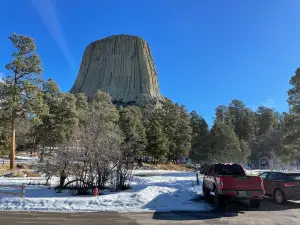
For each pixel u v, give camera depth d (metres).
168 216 10.52
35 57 36.47
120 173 17.58
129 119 64.88
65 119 53.59
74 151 17.16
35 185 19.34
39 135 55.47
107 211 11.49
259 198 11.50
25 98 36.44
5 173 30.44
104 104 69.94
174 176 31.16
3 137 41.16
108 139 18.20
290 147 34.31
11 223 9.31
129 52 197.38
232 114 113.00
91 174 16.89
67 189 17.08
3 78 36.12
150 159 71.00
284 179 13.70
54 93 56.94
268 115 114.44
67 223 9.34
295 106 32.69
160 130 64.69
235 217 10.30
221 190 11.53
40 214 10.88
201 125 92.81
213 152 70.19
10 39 36.00
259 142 83.44
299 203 13.55
